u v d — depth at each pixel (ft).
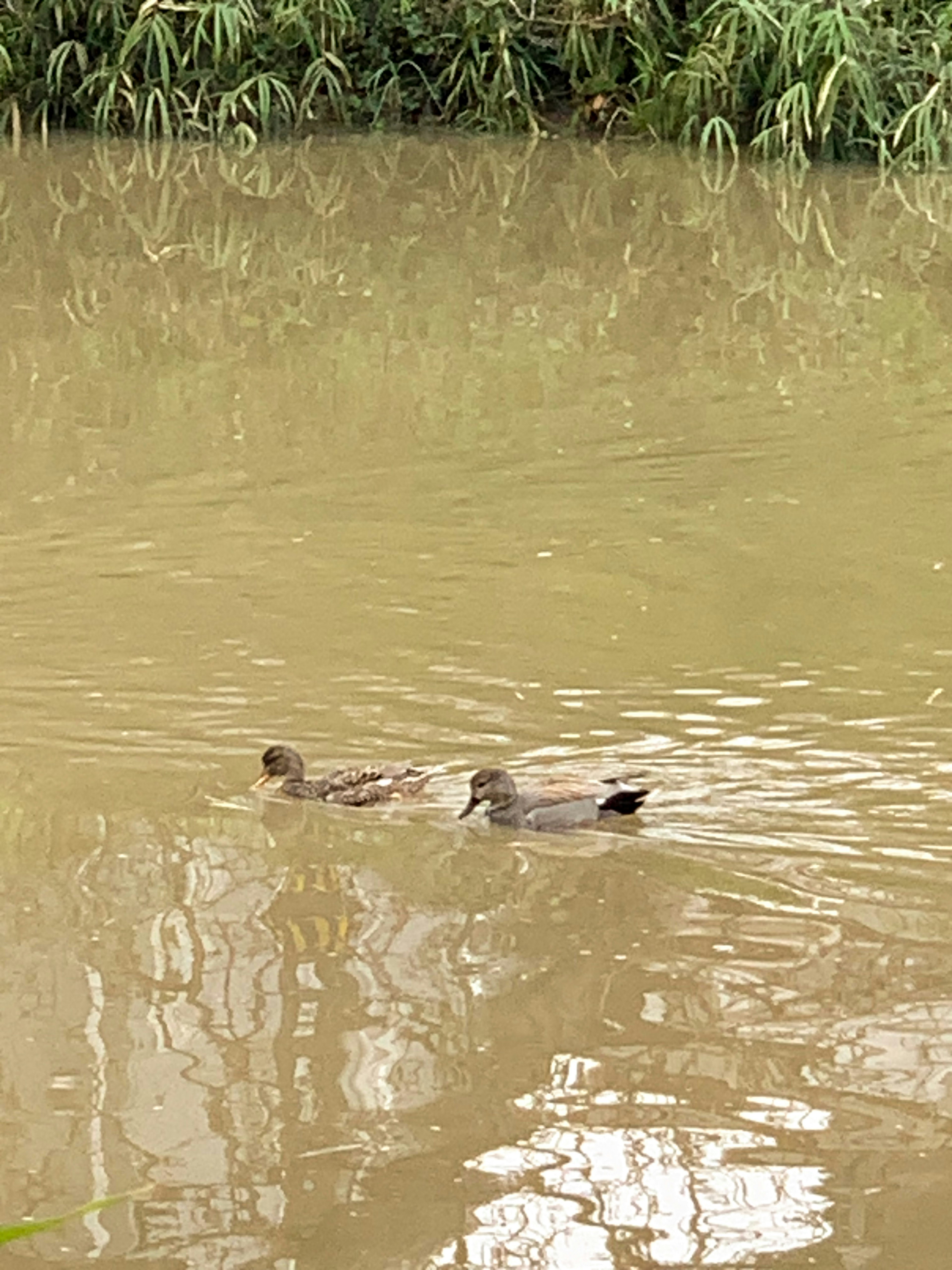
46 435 41.88
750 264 58.59
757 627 32.12
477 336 50.11
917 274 57.21
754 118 78.54
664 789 26.30
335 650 31.24
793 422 43.37
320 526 36.91
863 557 35.45
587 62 79.82
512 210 66.69
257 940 22.24
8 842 24.90
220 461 40.42
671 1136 18.04
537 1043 19.79
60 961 21.74
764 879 23.71
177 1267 16.25
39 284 55.21
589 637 31.73
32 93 81.41
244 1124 18.34
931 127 73.31
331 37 81.41
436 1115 18.47
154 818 25.72
